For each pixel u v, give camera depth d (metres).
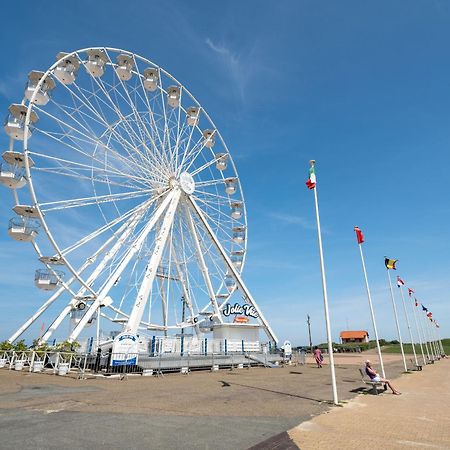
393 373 27.66
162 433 8.24
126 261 29.97
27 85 26.50
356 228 22.27
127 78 32.41
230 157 42.47
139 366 24.02
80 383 18.02
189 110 38.75
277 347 39.91
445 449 7.29
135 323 27.72
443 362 46.59
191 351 31.53
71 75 27.83
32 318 29.67
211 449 7.09
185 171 36.19
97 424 8.97
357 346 95.25
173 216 33.44
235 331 37.78
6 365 26.91
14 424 8.88
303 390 16.50
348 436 8.19
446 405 12.59
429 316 54.62
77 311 29.38
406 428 9.02
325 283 14.21
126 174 31.28
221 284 38.50
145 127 32.44
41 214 25.14
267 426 9.07
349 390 16.64
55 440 7.54
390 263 29.69
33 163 25.78
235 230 42.22
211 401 12.98
